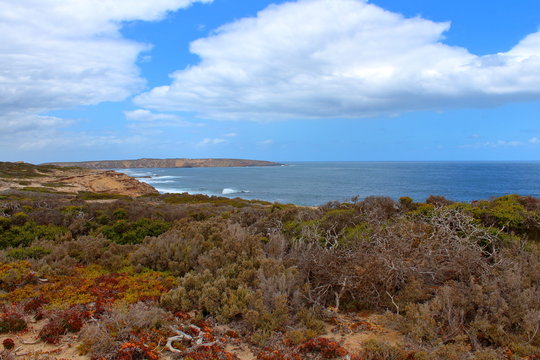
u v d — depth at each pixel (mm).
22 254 7688
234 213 12844
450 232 6598
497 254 6094
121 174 57594
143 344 4070
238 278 5871
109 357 3900
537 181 74312
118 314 4648
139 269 7230
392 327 4617
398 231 6934
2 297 5551
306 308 5266
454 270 5484
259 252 6980
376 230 7203
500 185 63312
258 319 4699
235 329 4699
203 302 5203
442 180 79500
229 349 4207
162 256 7367
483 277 5129
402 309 4934
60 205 15672
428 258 5652
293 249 7656
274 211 11188
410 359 3803
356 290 5469
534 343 4121
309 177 103625
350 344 4293
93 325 4410
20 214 10977
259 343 4270
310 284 5715
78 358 3926
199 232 8586
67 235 9844
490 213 7832
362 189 58219
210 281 5918
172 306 5297
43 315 5004
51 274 6793
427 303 4691
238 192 61188
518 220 7496
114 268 7305
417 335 4152
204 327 4633
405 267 5391
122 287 6141
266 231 9797
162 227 10914
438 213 8000
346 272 5504
